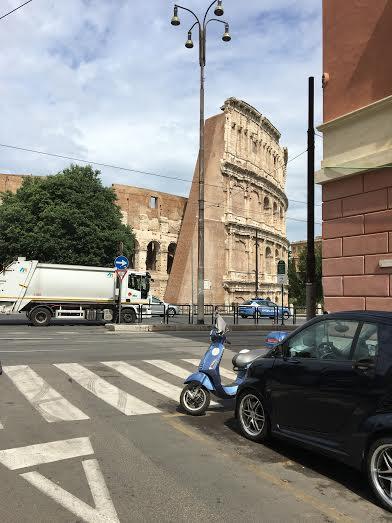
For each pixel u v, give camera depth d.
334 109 10.60
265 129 75.00
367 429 4.52
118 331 21.69
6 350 13.56
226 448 5.87
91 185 38.44
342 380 4.91
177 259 59.94
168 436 6.26
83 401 7.88
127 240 40.22
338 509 4.27
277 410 5.73
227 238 62.88
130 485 4.63
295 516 4.10
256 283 61.03
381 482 4.37
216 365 7.35
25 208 37.72
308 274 12.54
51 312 25.25
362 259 9.66
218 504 4.28
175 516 4.02
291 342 5.85
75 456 5.36
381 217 9.34
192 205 60.66
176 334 20.31
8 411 7.13
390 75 9.47
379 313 5.09
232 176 64.62
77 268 26.67
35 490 4.44
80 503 4.20
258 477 4.96
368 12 10.01
